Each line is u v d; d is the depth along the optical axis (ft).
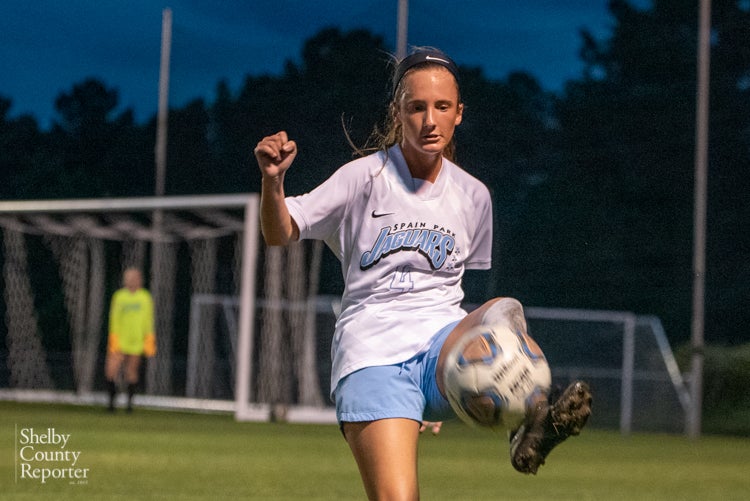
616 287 226.58
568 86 261.24
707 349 161.79
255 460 69.56
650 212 231.09
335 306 151.02
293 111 254.68
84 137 297.53
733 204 230.48
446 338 24.72
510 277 230.27
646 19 249.55
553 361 152.05
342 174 26.18
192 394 158.81
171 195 271.49
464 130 250.78
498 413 22.21
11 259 175.83
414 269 26.22
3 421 101.40
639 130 236.63
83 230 155.74
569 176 238.68
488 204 27.48
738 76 240.53
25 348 181.16
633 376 147.84
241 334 122.31
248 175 262.26
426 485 58.75
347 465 68.18
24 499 46.29
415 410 24.73
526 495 55.47
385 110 27.99
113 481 54.24
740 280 224.53
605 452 92.84
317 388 141.90
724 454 95.91
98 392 179.42
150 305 129.59
